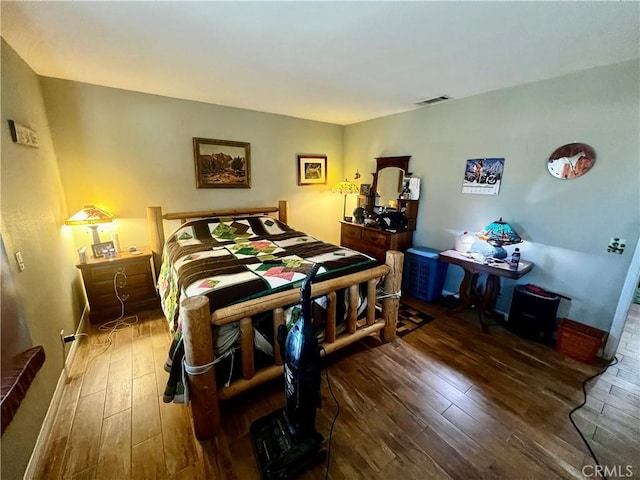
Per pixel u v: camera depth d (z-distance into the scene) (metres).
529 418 1.66
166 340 2.40
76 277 2.69
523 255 2.65
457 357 2.22
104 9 1.42
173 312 1.97
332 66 2.15
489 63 2.06
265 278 1.93
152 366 2.08
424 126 3.36
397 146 3.73
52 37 1.71
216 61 2.07
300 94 2.89
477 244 2.97
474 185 2.95
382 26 1.57
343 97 2.98
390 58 1.99
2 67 1.67
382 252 3.56
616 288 2.16
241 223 3.41
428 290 3.22
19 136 1.73
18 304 1.43
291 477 1.30
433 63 2.08
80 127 2.63
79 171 2.68
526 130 2.51
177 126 3.12
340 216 4.75
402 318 2.86
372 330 2.25
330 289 1.89
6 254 1.39
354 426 1.59
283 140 3.93
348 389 1.87
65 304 2.21
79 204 2.72
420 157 3.45
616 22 1.48
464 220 3.09
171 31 1.64
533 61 2.01
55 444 1.45
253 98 3.06
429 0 1.33
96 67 2.21
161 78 2.46
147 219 3.10
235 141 3.52
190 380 1.45
